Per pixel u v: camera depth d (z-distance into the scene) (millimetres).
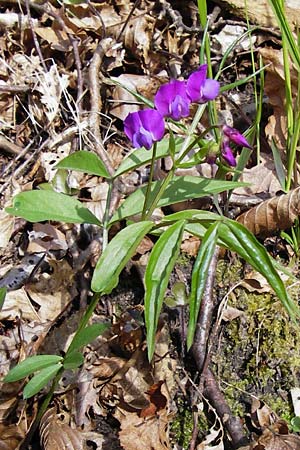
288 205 633
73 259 622
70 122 689
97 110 682
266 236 650
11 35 737
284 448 549
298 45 640
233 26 744
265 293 615
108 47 723
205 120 693
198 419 574
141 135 463
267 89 705
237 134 468
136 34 729
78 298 616
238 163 608
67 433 562
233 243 452
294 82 697
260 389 587
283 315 606
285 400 584
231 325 605
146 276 448
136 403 580
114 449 568
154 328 443
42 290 613
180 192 502
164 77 721
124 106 700
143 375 588
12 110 692
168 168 664
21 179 662
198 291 443
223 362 595
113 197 644
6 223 632
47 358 499
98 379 589
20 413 570
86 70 713
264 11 745
